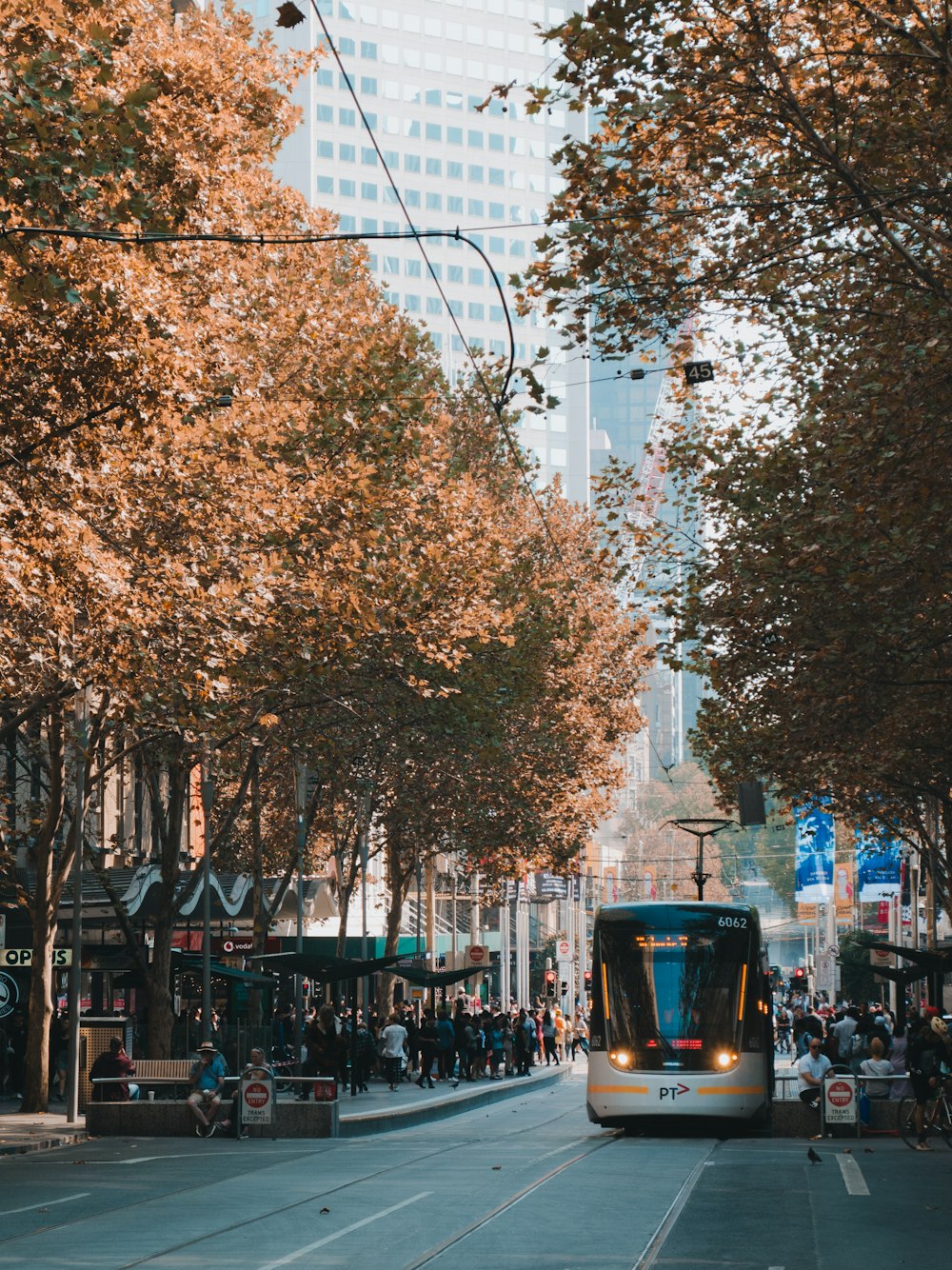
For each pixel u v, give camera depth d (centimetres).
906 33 1669
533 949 10988
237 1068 3775
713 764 4181
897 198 1711
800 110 1689
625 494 3325
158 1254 1480
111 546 2516
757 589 2964
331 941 6191
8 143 1631
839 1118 2984
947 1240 1540
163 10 3183
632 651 6206
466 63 17288
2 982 3353
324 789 5200
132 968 4159
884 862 6219
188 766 3556
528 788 5216
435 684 3962
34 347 2114
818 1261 1407
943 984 5406
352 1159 2488
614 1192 1962
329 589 2850
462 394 5678
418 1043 5569
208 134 2712
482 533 3716
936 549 2488
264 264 3266
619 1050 3027
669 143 1830
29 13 1752
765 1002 3116
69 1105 3158
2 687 2505
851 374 2488
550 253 1828
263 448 2994
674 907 3114
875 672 3005
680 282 1833
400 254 16762
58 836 4078
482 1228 1641
